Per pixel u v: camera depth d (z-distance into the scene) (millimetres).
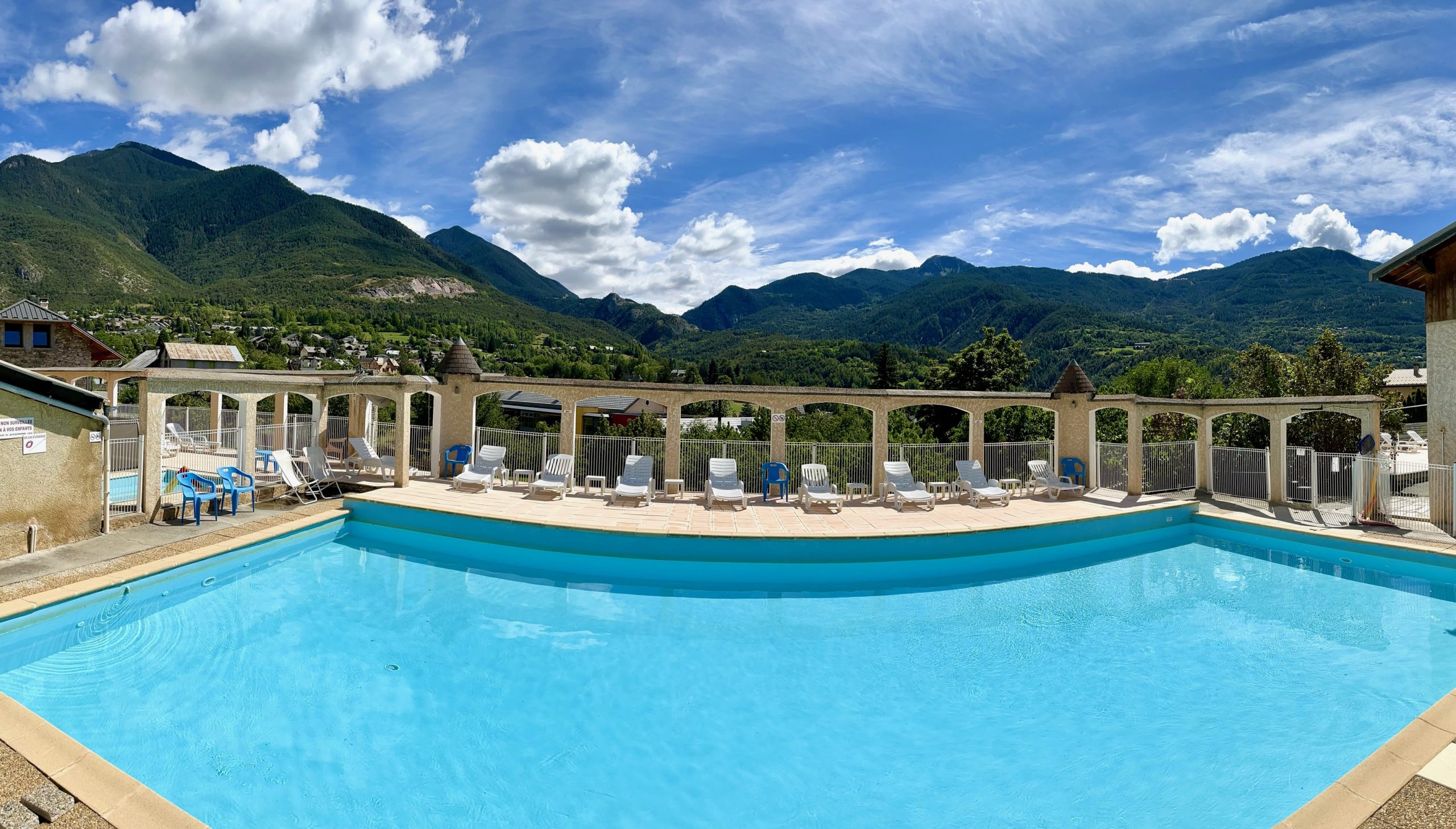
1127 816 5449
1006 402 18297
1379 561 12930
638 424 28281
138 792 4691
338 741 6414
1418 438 29703
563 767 6117
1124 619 10070
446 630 9297
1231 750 6445
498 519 13281
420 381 17156
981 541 13391
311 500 15312
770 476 16344
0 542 10305
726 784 5902
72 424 11344
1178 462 18516
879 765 6223
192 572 10805
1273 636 9438
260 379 15625
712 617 10062
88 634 8812
